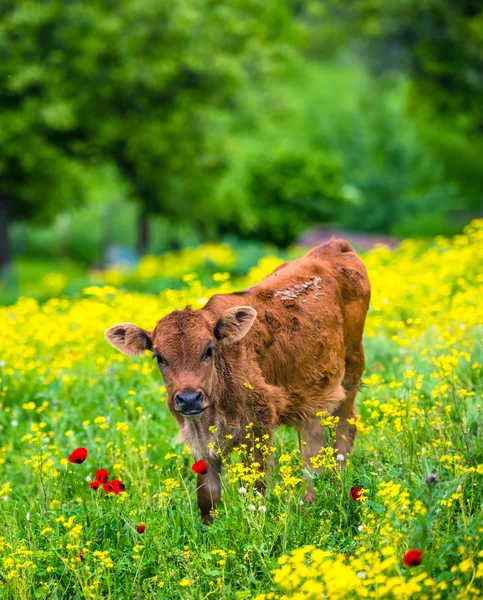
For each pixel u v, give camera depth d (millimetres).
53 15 29766
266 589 5754
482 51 31766
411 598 5086
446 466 6320
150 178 35969
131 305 13250
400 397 8477
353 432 8211
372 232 47688
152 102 32844
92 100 31594
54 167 34781
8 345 11680
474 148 50406
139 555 6145
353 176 48000
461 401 7496
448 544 5535
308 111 57406
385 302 11344
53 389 10484
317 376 7797
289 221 34875
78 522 6750
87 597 5789
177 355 6906
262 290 7707
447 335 8805
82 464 8617
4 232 36219
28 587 6074
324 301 7953
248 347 7277
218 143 35719
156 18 30859
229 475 6773
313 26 62562
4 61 29922
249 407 7191
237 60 33750
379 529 5984
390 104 52875
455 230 47188
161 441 8789
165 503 6797
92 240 66688
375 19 35031
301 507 6609
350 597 5078
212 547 6348
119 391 10180
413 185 48156
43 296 23656
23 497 8359
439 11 31922
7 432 9898
